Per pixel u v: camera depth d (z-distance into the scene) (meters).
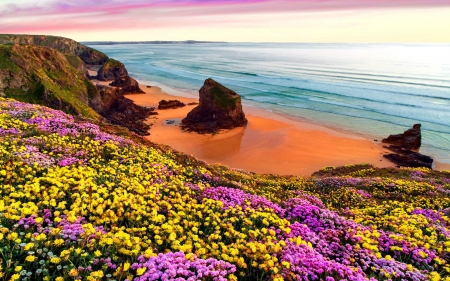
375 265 7.50
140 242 6.69
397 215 12.06
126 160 14.11
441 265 8.01
